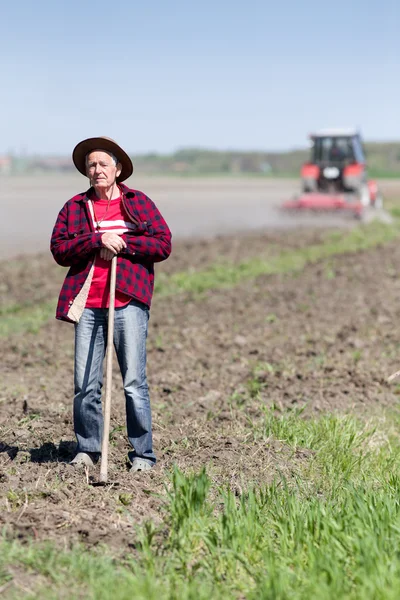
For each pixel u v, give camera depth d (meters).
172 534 6.79
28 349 15.67
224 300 21.00
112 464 8.79
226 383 13.12
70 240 8.21
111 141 8.06
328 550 6.46
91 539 6.75
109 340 7.98
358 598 5.71
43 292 22.12
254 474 8.65
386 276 25.12
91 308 8.30
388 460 9.59
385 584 5.89
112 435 9.70
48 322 18.36
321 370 13.94
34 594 5.84
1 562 6.21
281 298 21.22
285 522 7.07
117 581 6.04
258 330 17.39
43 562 6.27
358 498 7.46
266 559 6.39
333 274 25.55
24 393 12.34
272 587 5.82
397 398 12.52
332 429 10.32
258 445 9.62
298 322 18.23
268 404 11.77
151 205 8.45
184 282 23.19
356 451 10.02
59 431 10.14
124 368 8.45
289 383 13.12
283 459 9.22
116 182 8.52
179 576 6.26
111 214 8.30
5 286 23.09
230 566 6.40
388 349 15.59
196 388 12.75
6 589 5.89
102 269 8.25
